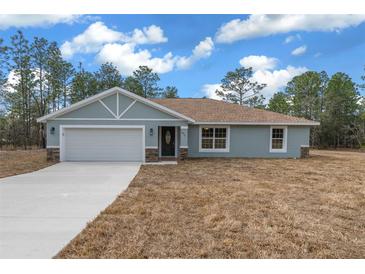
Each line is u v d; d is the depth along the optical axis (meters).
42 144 31.89
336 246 4.11
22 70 29.67
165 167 12.67
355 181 9.49
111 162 14.38
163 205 6.16
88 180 9.30
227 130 17.45
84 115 14.50
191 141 17.41
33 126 33.97
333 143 41.53
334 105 40.53
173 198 6.81
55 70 31.36
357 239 4.38
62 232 4.48
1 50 28.58
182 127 15.55
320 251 3.94
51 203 6.31
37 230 4.58
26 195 7.11
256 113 18.75
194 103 20.88
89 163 13.94
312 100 41.91
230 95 44.06
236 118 17.52
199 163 14.30
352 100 41.06
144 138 14.72
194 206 6.10
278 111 49.28
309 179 9.81
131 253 3.78
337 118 40.41
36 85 30.97
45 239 4.20
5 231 4.54
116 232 4.50
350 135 39.84
